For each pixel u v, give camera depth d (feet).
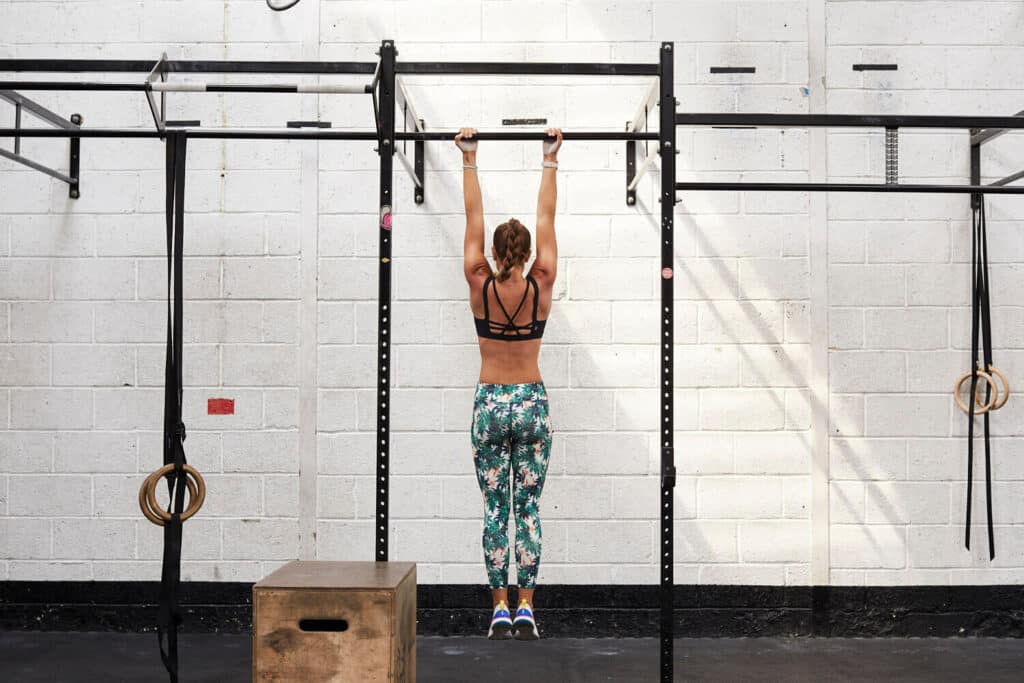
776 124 10.78
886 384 13.97
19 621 13.92
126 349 14.07
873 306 13.99
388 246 10.21
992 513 13.62
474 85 14.03
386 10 14.08
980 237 13.53
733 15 14.06
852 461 13.93
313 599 8.54
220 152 14.07
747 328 13.97
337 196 14.06
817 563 13.84
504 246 10.83
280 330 13.99
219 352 13.98
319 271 14.03
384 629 8.51
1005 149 14.01
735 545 13.88
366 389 13.96
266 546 13.89
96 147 14.14
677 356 13.98
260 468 13.92
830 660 12.64
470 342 13.97
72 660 12.44
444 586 13.84
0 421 14.01
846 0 14.07
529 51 14.07
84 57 14.15
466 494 13.88
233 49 14.14
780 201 14.02
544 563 13.85
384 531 10.14
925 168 14.06
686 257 14.03
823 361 13.94
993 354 13.99
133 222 14.14
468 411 13.93
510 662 12.52
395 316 13.99
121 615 13.91
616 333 13.97
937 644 13.50
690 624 13.83
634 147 13.98
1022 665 12.41
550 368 13.94
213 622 13.83
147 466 14.01
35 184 14.12
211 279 14.03
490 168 14.02
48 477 13.97
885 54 14.03
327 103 14.12
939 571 13.88
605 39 14.05
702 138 14.05
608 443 13.91
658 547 13.87
